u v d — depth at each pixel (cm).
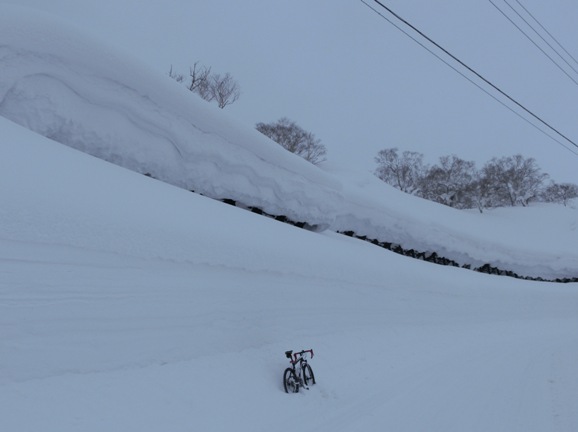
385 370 785
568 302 2373
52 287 441
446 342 1152
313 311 847
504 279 2283
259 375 590
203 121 960
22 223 430
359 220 1783
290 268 821
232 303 659
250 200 1125
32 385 395
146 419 419
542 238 5238
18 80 692
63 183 512
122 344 486
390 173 7575
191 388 496
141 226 555
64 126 750
